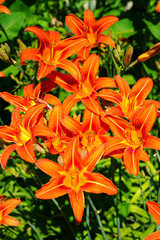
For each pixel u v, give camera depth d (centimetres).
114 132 78
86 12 91
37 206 109
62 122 78
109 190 74
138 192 107
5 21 118
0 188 111
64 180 76
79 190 76
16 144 80
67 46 84
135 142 79
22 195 109
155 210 75
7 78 118
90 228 105
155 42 134
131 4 178
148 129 78
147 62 116
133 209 104
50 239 108
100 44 92
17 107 83
